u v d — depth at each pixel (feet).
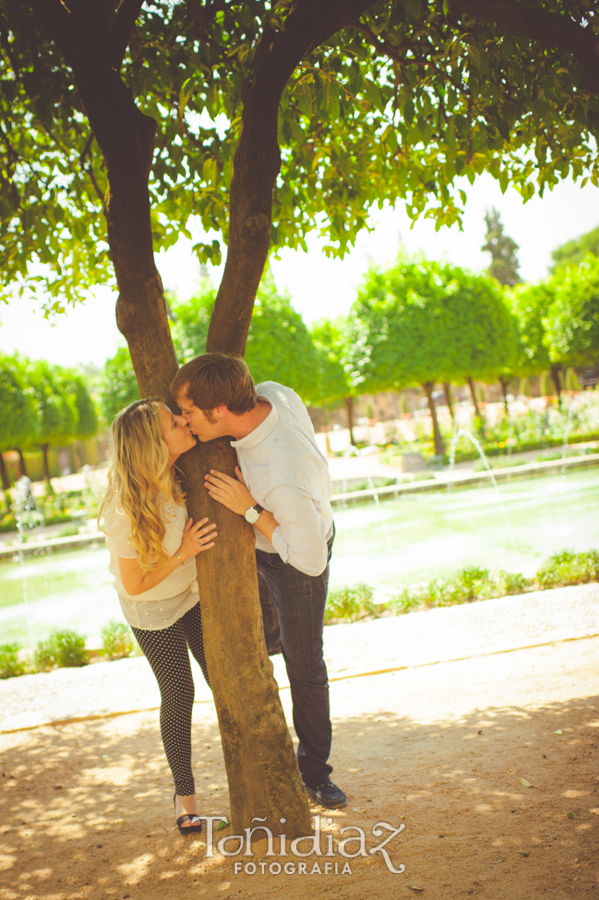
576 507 33.99
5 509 67.92
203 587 7.53
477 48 10.14
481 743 9.71
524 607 17.58
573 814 7.20
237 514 7.50
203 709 13.87
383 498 48.11
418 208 14.17
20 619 26.84
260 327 62.54
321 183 14.24
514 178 13.75
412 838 7.20
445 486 48.80
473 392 77.30
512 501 38.96
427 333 67.21
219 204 13.04
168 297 60.39
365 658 15.51
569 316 77.71
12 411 77.71
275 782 7.47
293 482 7.23
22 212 14.03
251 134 7.40
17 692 16.21
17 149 14.44
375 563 27.43
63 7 7.98
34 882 7.46
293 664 8.23
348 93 11.82
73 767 11.30
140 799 9.63
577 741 9.20
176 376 7.30
